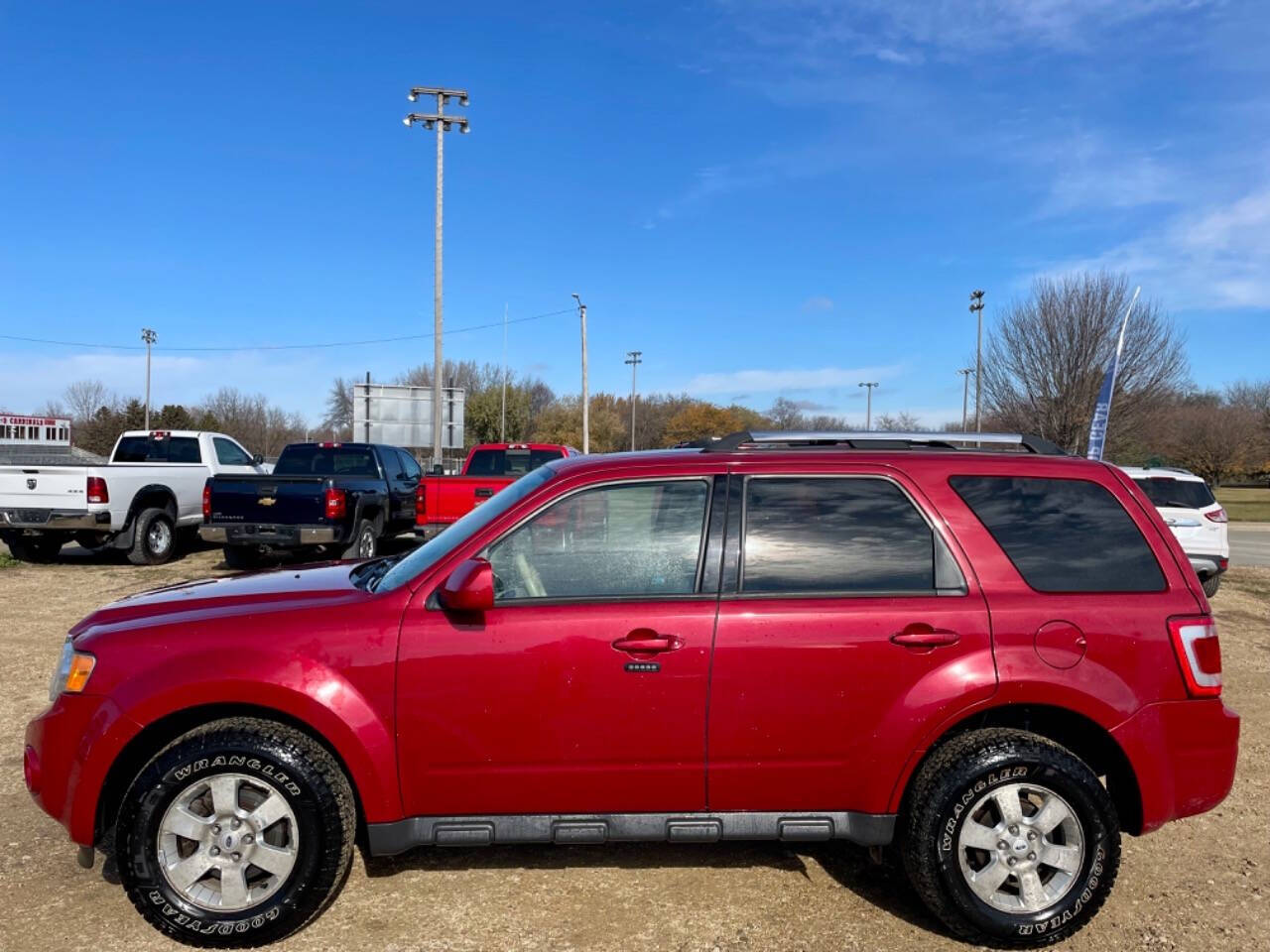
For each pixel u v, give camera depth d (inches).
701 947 128.8
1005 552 137.0
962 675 130.4
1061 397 1145.4
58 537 525.7
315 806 126.6
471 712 128.9
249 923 125.5
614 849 160.6
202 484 561.9
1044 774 129.5
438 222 1132.5
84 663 129.8
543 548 136.3
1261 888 150.5
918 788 131.4
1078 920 130.5
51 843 159.5
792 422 3260.3
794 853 160.2
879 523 138.3
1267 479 2460.6
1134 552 139.1
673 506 138.2
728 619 131.2
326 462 534.6
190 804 126.5
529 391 3253.0
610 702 129.9
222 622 131.0
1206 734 134.3
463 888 145.1
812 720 131.1
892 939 132.3
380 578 148.4
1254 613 426.3
